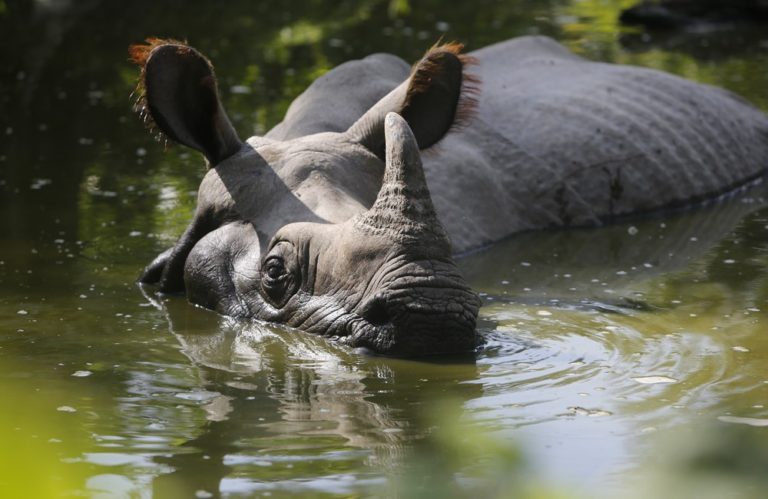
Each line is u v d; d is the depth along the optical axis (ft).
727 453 17.76
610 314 40.81
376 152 43.98
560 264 49.08
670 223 56.65
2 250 50.42
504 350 36.35
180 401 31.91
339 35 101.81
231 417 30.55
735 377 33.47
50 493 17.80
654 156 59.82
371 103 52.03
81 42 101.55
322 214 40.34
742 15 107.34
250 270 40.88
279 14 113.39
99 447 28.19
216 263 42.01
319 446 28.19
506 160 56.44
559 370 34.35
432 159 53.01
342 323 36.81
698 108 64.49
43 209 57.11
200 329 39.29
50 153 68.44
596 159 58.13
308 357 35.73
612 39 100.01
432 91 43.42
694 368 34.42
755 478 17.33
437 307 35.09
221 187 43.27
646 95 63.31
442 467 26.40
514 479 16.96
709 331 38.47
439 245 35.83
